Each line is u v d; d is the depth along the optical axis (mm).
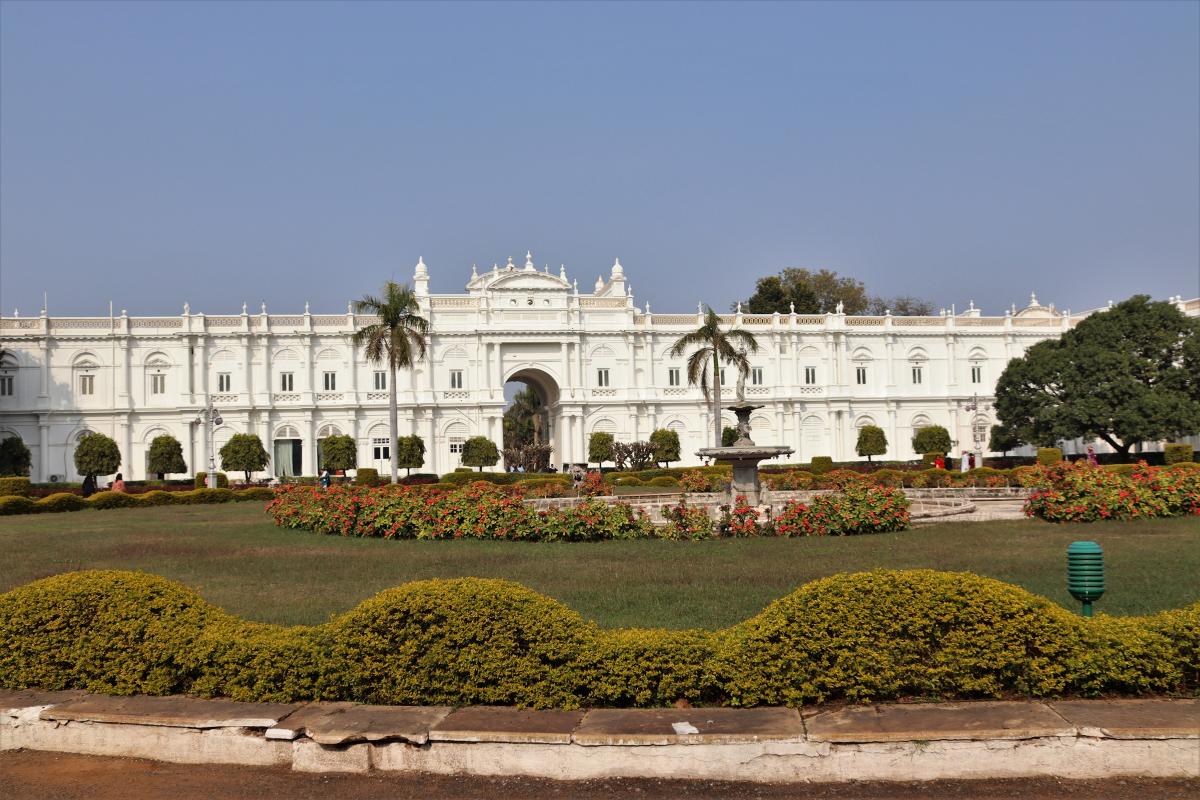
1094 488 31500
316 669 10898
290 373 87688
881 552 24422
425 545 28828
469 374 89188
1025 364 80312
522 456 88688
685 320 93562
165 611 11812
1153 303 76688
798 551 25156
